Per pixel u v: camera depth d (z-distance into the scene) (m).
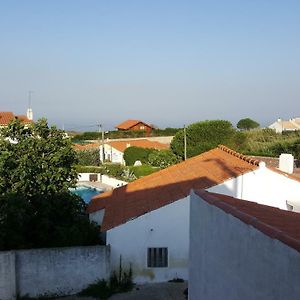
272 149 59.09
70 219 21.84
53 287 18.36
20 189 21.28
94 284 18.62
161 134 94.94
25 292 18.19
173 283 19.67
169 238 19.80
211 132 58.69
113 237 19.59
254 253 6.75
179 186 22.36
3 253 17.69
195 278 10.49
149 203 21.08
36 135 23.31
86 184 48.25
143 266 19.75
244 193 20.27
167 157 55.28
